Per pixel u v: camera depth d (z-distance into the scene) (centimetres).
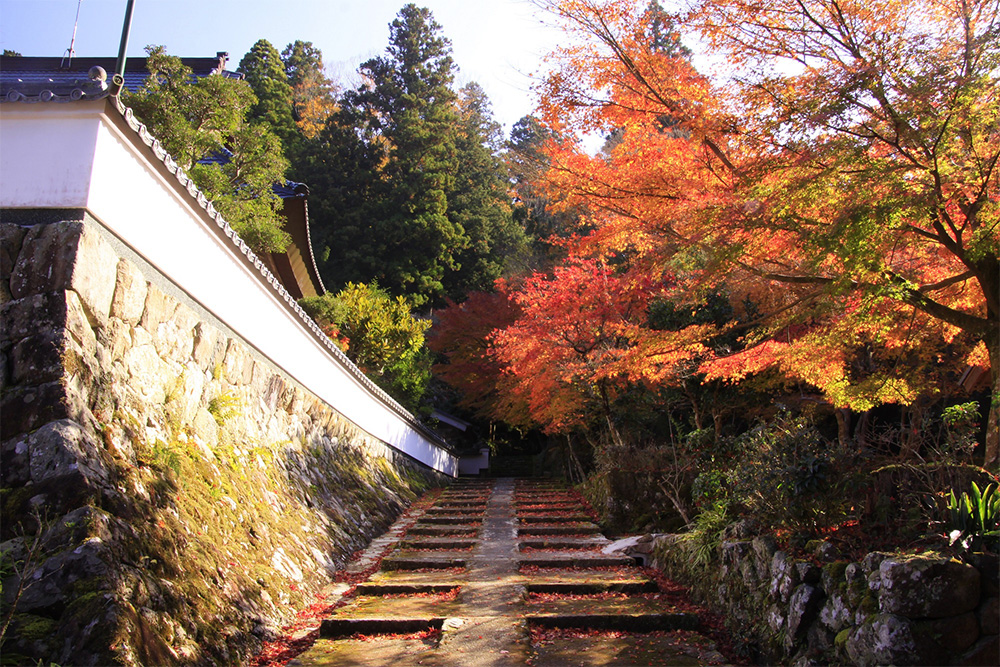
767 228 573
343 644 511
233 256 659
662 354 758
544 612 577
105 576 355
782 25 562
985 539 383
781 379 983
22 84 446
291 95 3622
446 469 2112
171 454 488
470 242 3259
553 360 1171
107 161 459
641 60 630
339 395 1042
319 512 785
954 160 505
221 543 504
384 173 3177
